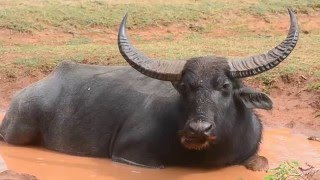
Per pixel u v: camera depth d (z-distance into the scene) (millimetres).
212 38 20469
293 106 12305
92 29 21781
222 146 8680
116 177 8695
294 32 8742
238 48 17031
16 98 10367
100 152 9562
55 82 10219
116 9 23344
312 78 12961
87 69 10328
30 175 8297
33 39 20484
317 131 11367
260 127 9625
